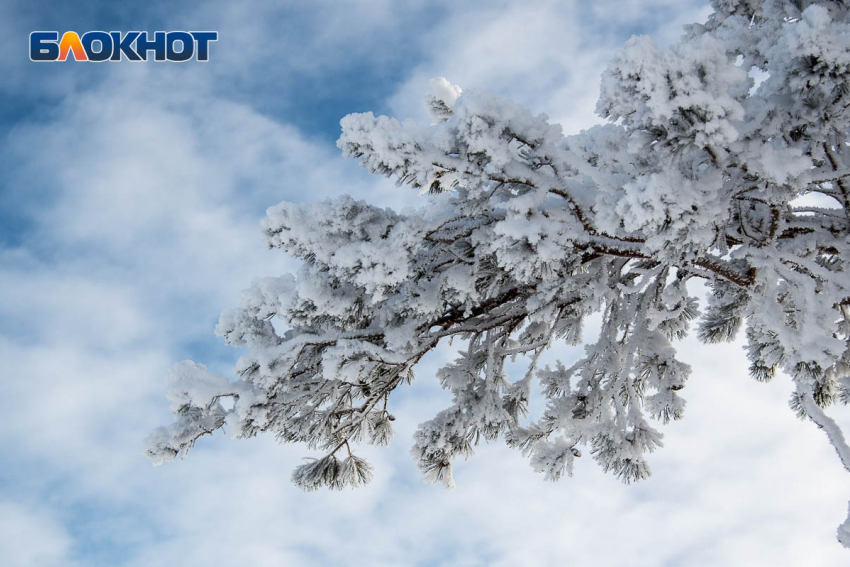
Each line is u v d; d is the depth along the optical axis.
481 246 4.35
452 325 5.65
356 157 3.36
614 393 5.20
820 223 4.75
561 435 5.40
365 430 5.88
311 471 5.85
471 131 3.14
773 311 3.85
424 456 5.63
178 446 4.77
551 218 3.76
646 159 3.30
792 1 4.50
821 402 5.92
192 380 4.90
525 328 6.22
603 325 5.68
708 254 4.68
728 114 2.75
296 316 4.63
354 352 4.76
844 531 3.40
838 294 3.89
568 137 4.91
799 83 3.05
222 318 5.14
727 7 6.19
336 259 3.96
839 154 4.09
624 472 5.04
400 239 4.00
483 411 5.54
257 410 4.76
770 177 3.27
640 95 2.75
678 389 5.33
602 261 5.29
